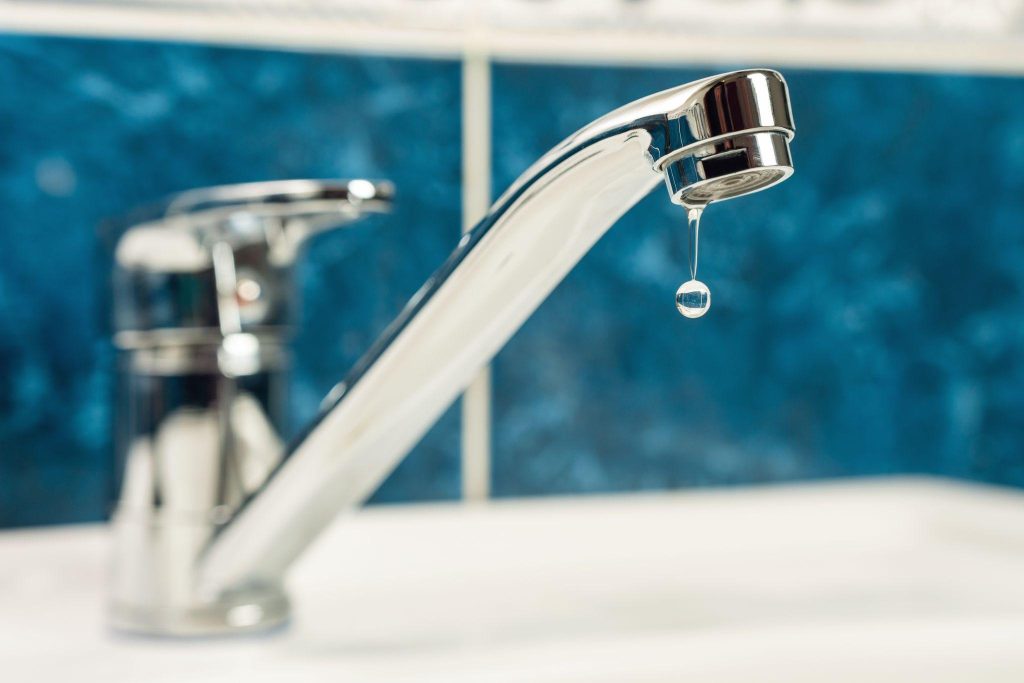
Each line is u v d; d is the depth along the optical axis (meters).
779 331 0.67
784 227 0.67
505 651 0.41
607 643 0.42
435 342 0.34
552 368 0.63
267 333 0.45
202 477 0.45
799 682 0.42
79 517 0.57
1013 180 0.71
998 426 0.71
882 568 0.61
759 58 0.65
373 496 0.61
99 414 0.57
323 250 0.59
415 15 0.60
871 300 0.68
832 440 0.68
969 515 0.64
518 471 0.63
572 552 0.61
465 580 0.59
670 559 0.62
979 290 0.70
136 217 0.44
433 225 0.61
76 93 0.55
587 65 0.63
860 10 0.66
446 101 0.61
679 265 0.65
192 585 0.45
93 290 0.56
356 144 0.60
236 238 0.43
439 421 0.62
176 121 0.57
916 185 0.69
